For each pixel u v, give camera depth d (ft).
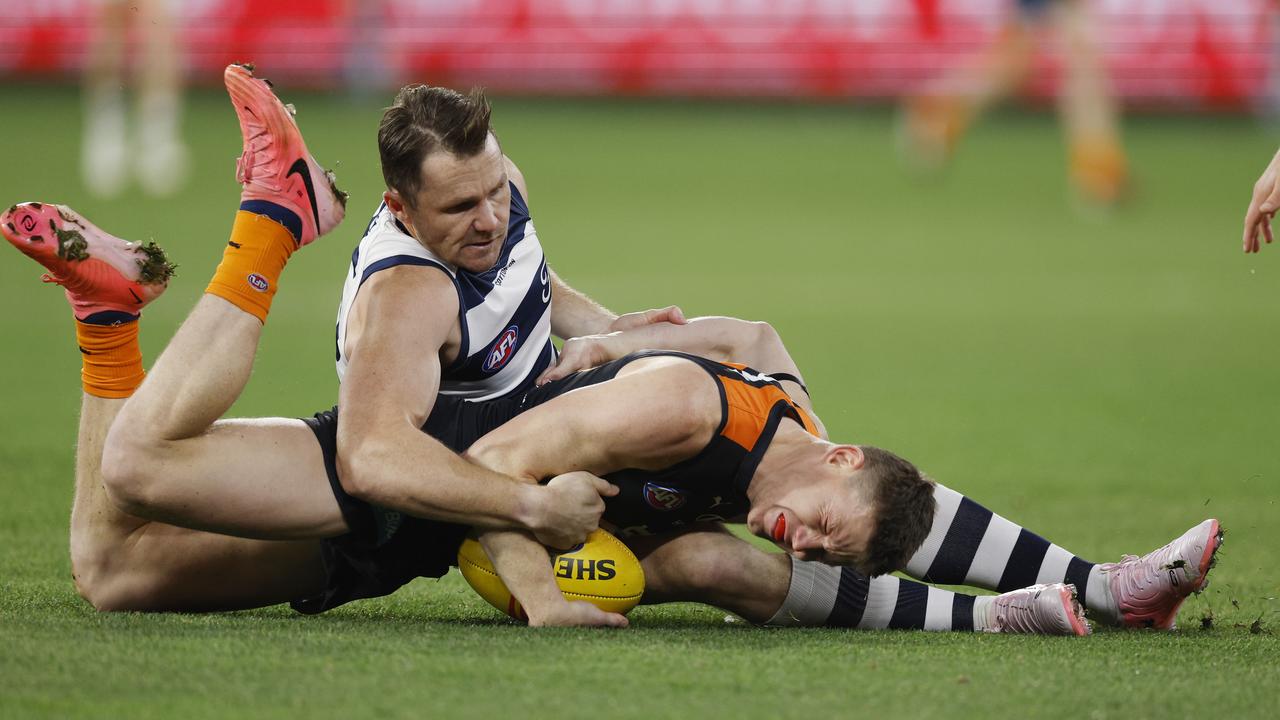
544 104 256.93
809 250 148.46
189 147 201.46
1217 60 247.50
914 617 41.11
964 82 210.38
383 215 43.68
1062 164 221.46
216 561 41.06
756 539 57.11
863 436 74.69
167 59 170.60
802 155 221.87
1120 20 249.55
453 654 35.01
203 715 29.96
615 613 39.86
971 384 89.97
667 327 46.68
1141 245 155.74
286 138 40.50
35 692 31.17
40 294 117.19
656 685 32.86
